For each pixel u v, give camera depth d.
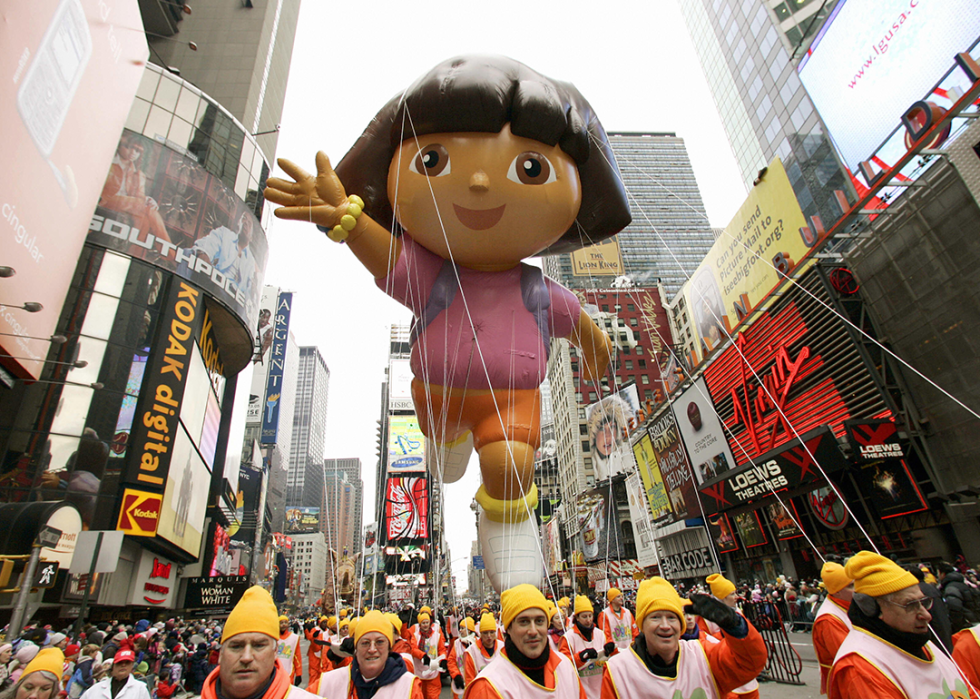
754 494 30.52
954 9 24.92
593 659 5.84
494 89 6.14
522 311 6.94
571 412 62.78
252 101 49.47
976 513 20.62
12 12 11.08
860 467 23.92
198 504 35.72
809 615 17.55
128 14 17.94
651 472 44.34
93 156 16.02
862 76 31.20
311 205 6.34
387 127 6.92
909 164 24.25
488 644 6.68
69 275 15.86
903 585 3.05
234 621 2.76
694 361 47.66
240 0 53.97
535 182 6.36
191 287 32.41
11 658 7.39
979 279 20.83
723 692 3.34
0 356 13.62
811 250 27.58
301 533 96.31
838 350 25.47
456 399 6.62
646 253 94.31
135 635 12.47
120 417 27.25
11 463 23.91
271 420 77.50
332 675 4.45
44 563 17.14
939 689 2.96
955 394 21.78
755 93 47.78
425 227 6.58
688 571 41.16
